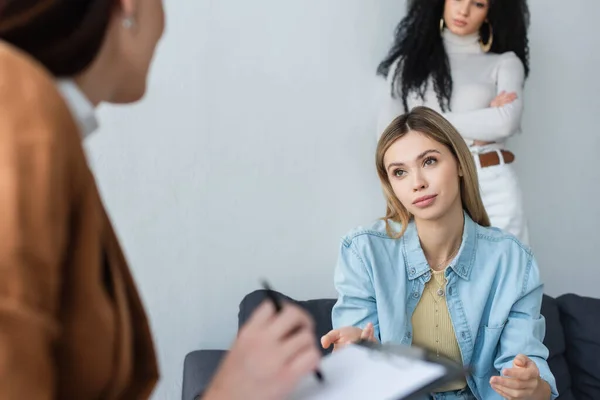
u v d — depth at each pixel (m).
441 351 1.25
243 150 1.82
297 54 1.85
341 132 1.92
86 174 0.43
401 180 1.22
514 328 1.23
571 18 2.11
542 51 2.10
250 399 0.52
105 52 0.54
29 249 0.37
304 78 1.87
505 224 1.85
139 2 0.55
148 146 1.72
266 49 1.82
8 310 0.36
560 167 2.16
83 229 0.43
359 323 1.25
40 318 0.38
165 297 1.78
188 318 1.81
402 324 1.24
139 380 0.53
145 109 1.71
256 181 1.84
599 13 2.13
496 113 1.79
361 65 1.92
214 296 1.83
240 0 1.78
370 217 1.97
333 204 1.93
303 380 0.66
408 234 1.29
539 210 2.16
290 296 1.91
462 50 1.88
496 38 1.90
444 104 1.83
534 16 2.08
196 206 1.79
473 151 1.84
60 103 0.42
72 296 0.43
